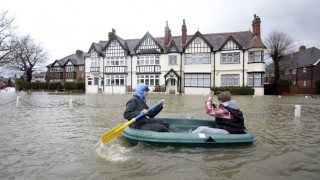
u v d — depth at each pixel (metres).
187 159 3.47
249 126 6.23
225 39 25.52
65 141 4.54
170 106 11.56
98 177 2.85
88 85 29.73
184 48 25.14
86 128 5.86
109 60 28.23
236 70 23.64
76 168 3.13
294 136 5.02
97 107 10.94
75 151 3.88
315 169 3.13
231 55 23.88
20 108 10.46
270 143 4.41
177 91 25.05
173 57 25.50
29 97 18.64
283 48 27.66
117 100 15.30
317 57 30.41
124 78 27.64
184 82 25.30
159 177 2.85
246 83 23.38
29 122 6.72
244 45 23.95
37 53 38.62
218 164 3.28
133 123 4.51
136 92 4.66
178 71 25.33
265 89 28.23
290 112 9.28
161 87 25.31
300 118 7.70
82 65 37.53
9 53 18.72
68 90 31.47
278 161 3.42
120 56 27.69
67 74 39.97
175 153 3.72
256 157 3.58
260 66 22.28
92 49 28.95
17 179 2.80
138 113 4.31
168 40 26.94
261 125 6.38
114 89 27.91
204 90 24.50
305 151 3.92
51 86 34.62
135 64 27.34
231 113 4.29
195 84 24.91
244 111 9.60
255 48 22.39
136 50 27.05
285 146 4.21
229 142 3.89
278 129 5.81
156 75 26.34
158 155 3.63
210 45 24.23
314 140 4.66
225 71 24.11
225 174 2.95
